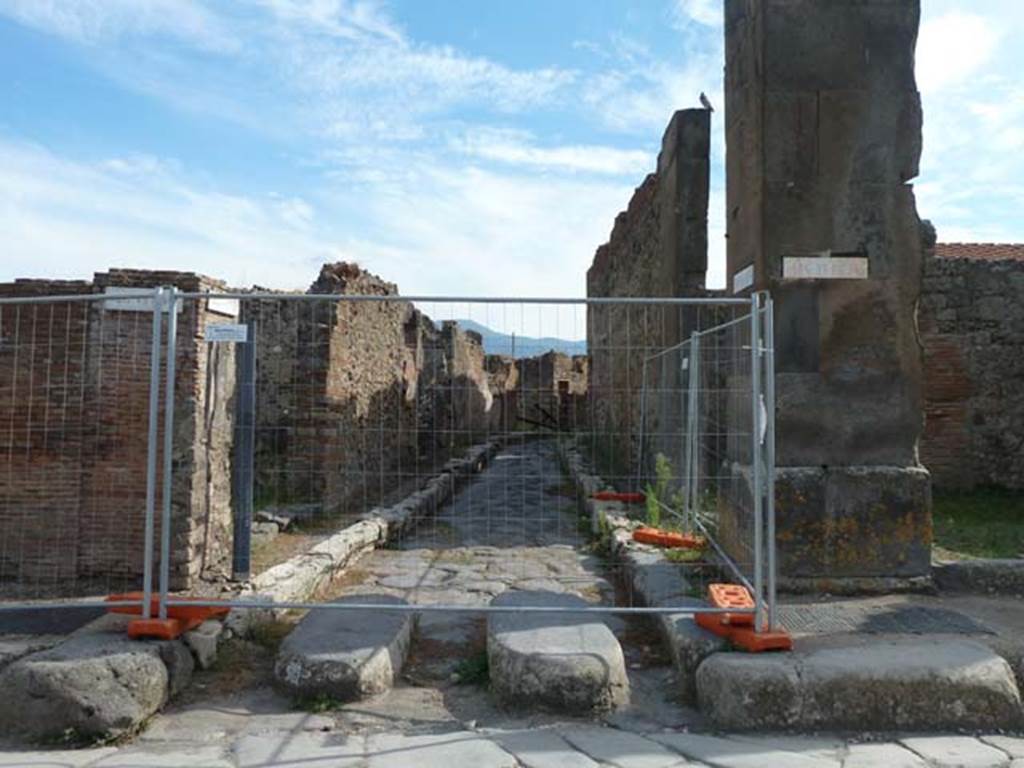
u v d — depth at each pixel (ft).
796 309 20.44
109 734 12.71
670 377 32.60
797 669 13.42
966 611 17.75
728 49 23.04
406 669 16.14
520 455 71.36
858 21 20.70
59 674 12.92
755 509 14.83
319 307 34.19
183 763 11.82
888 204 20.56
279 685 14.58
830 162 20.54
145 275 20.25
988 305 39.09
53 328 20.51
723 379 26.81
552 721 13.64
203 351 20.47
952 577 19.88
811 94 20.59
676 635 15.57
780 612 17.39
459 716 13.88
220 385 21.48
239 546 20.81
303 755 12.08
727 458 22.56
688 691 14.80
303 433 33.50
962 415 38.91
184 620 15.21
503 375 101.76
